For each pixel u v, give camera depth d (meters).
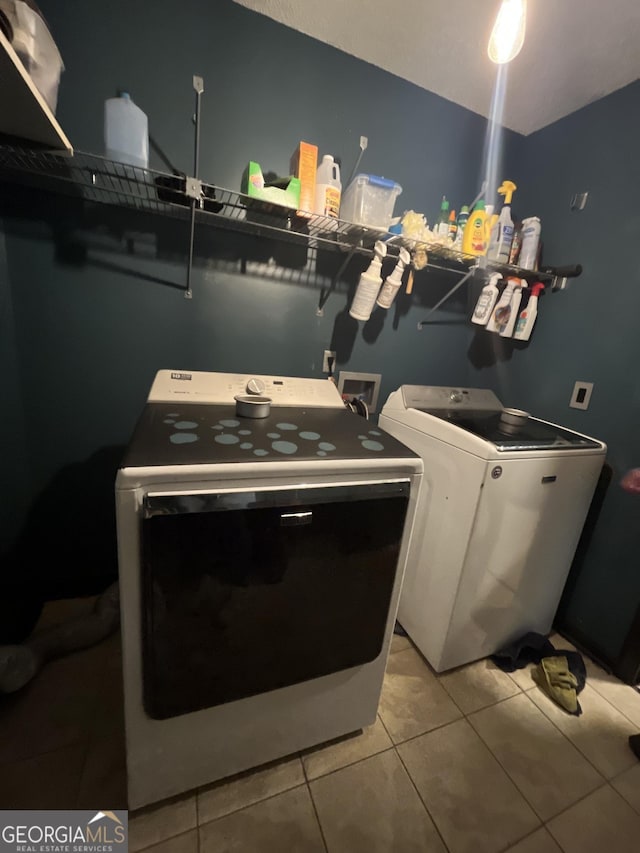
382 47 1.41
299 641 0.94
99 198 1.26
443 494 1.34
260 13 1.30
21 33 0.85
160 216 1.35
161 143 1.28
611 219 1.48
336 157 1.52
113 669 1.29
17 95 0.75
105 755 1.04
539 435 1.42
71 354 1.36
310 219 1.32
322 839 0.92
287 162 1.45
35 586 1.51
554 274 1.66
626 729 1.26
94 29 1.14
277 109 1.39
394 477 0.96
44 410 1.37
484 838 0.95
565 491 1.37
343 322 1.73
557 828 0.98
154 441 0.86
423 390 1.67
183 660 0.82
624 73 1.38
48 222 1.23
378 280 1.49
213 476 0.77
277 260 1.54
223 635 0.84
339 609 0.96
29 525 1.45
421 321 1.90
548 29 1.25
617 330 1.46
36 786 0.96
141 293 1.39
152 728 0.86
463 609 1.32
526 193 1.83
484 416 1.65
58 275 1.28
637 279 1.40
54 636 1.29
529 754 1.16
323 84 1.44
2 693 1.13
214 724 0.92
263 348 1.61
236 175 1.39
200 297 1.47
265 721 0.99
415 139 1.64
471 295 1.95
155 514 0.71
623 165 1.44
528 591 1.46
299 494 0.84
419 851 0.91
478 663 1.48
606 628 1.52
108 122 1.09
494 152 1.80
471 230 1.55
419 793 1.03
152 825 0.92
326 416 1.27
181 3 1.21
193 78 1.22
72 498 1.48
